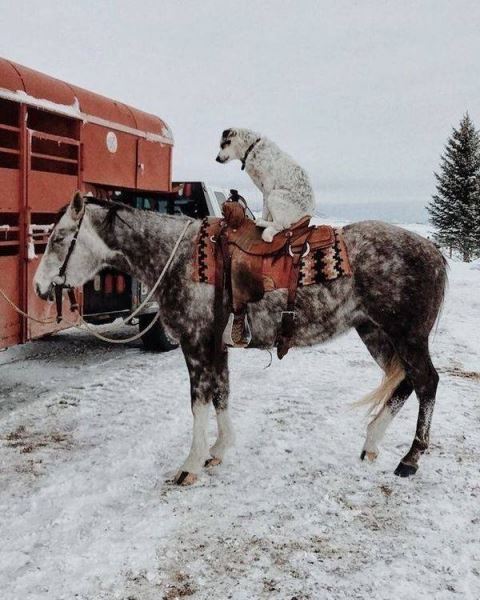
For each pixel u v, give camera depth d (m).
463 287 18.31
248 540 3.68
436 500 4.21
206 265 4.48
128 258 4.87
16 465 4.80
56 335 10.14
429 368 4.51
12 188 5.95
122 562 3.43
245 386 7.07
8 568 3.39
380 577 3.30
